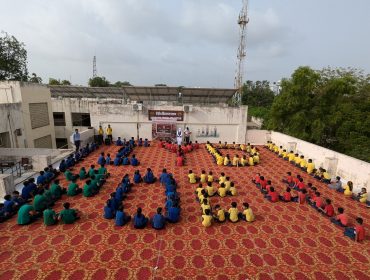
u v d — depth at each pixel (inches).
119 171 482.3
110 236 263.9
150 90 848.3
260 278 209.2
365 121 654.5
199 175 474.0
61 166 462.6
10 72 987.3
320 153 557.9
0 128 556.4
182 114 754.8
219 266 222.4
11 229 272.5
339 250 250.8
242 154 644.1
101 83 1856.5
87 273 208.1
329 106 749.3
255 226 293.6
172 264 223.0
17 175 426.0
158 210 280.8
